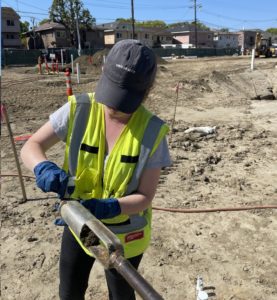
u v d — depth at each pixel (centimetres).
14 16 7131
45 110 1216
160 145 193
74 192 185
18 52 4550
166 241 436
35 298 351
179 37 9681
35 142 198
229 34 10344
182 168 668
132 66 172
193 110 1304
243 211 512
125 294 221
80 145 198
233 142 851
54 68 2814
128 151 191
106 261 131
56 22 7706
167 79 2067
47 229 458
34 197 543
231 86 1834
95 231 138
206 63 3597
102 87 180
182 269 388
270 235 454
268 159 732
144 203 190
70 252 221
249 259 406
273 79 1900
